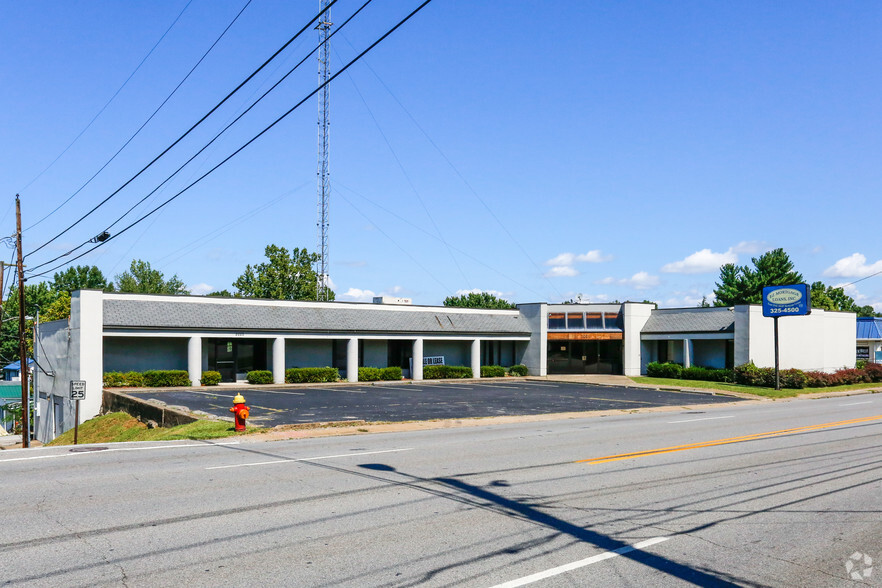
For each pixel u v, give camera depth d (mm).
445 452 13648
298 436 16672
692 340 45062
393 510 8500
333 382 39312
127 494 9352
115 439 22469
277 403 25969
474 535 7383
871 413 23594
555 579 5996
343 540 7148
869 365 44188
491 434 17094
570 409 25062
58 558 6480
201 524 7758
